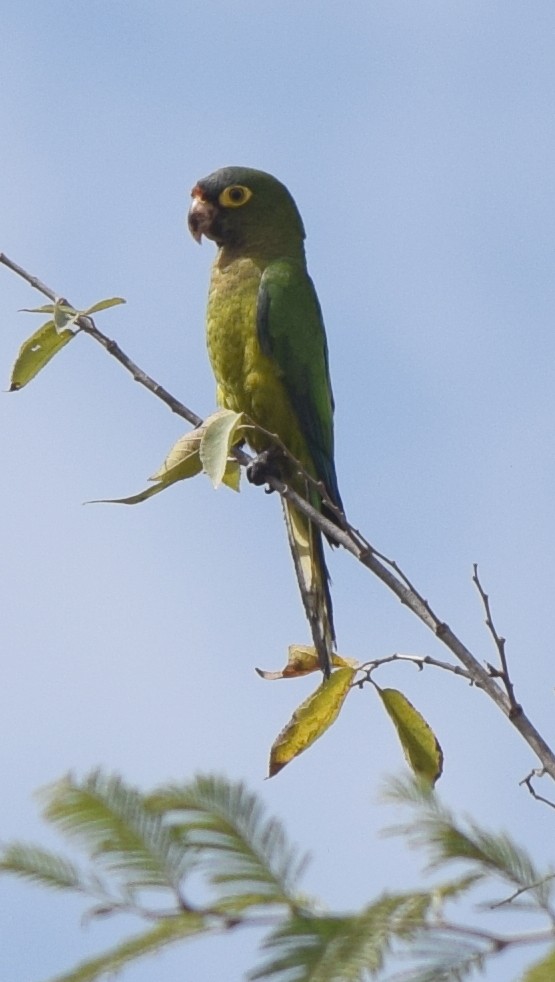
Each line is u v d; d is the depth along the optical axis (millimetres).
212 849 3414
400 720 9078
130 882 3406
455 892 3414
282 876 3383
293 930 3191
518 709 7707
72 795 3506
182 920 3371
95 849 3447
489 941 3340
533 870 3533
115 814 3479
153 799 3512
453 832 3574
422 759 9078
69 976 3342
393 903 3289
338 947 3139
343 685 9078
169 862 3420
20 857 3518
